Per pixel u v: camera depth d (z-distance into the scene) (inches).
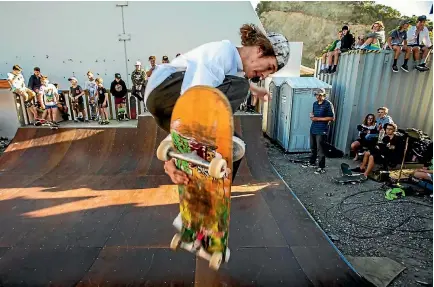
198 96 53.3
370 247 150.2
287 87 305.0
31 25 343.6
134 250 128.4
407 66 280.1
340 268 117.1
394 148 238.2
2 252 128.7
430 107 292.2
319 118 250.8
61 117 331.3
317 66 364.8
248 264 118.7
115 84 319.0
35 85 312.5
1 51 349.4
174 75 64.1
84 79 364.8
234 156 58.9
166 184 205.2
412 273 129.3
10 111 333.7
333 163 279.9
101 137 282.5
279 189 196.7
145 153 262.2
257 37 63.8
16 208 172.2
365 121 277.7
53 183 211.6
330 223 174.6
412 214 182.4
